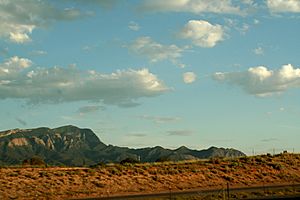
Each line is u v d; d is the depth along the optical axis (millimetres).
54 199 52469
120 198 49375
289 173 79062
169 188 63281
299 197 44625
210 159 84438
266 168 79938
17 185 58531
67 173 65250
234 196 49094
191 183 67562
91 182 62812
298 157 90812
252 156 89688
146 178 67062
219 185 67250
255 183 70625
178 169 73312
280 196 47062
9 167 71438
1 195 54156
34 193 55938
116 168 70688
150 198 48562
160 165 76750
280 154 92562
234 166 78438
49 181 61344
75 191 57812
